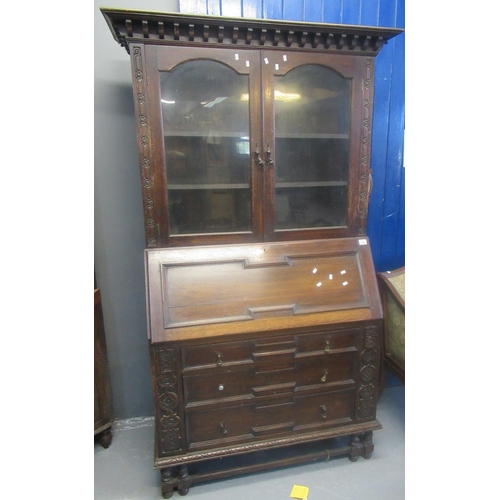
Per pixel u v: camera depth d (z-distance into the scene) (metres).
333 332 1.37
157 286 1.26
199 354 1.26
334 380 1.42
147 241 1.31
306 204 1.43
